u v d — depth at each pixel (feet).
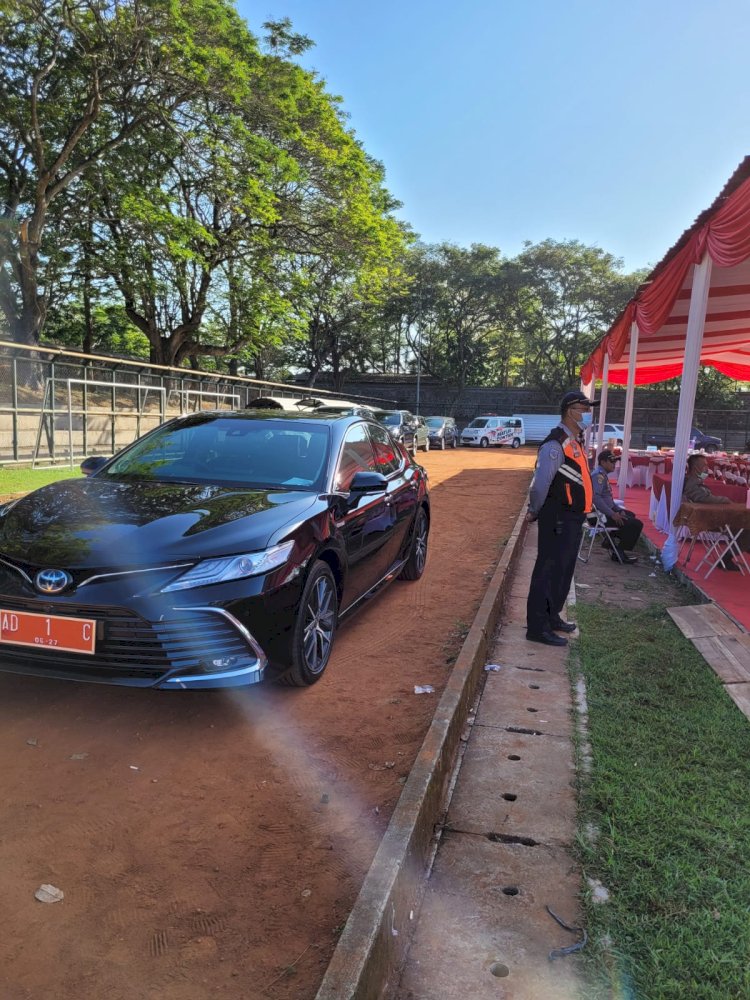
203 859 8.18
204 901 7.48
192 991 6.28
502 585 19.74
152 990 6.27
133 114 62.03
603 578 23.20
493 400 156.56
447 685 11.93
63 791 9.47
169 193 69.36
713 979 6.45
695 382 24.18
